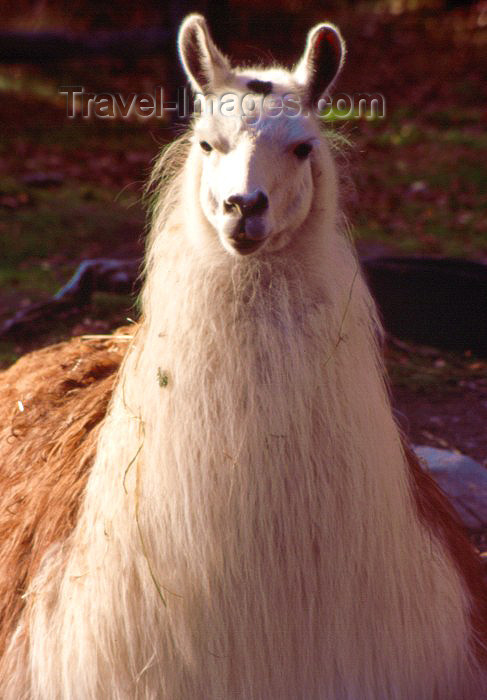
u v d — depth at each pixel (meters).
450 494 6.77
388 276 10.25
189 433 3.54
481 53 28.61
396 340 10.23
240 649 3.66
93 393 4.70
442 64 28.11
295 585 3.60
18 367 5.52
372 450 3.64
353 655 3.74
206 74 3.86
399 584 3.80
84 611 3.82
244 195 3.38
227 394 3.49
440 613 4.02
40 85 23.45
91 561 3.83
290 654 3.67
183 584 3.63
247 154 3.47
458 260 10.21
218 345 3.50
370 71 27.56
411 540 3.90
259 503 3.51
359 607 3.71
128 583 3.72
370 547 3.67
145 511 3.64
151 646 3.73
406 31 31.08
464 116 23.91
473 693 4.20
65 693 3.87
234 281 3.51
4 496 4.68
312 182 3.66
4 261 12.63
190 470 3.54
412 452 4.71
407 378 9.41
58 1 28.19
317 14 31.77
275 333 3.49
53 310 10.12
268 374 3.49
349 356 3.60
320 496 3.56
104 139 20.33
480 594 4.58
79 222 14.41
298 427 3.50
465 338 10.09
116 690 3.79
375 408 3.69
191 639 3.67
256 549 3.54
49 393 5.02
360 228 15.22
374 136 21.94
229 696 3.71
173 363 3.56
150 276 3.81
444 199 17.61
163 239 3.77
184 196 3.79
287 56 27.80
